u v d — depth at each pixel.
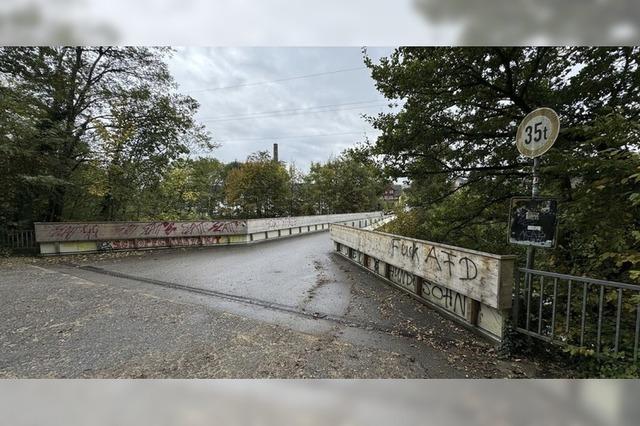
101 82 11.55
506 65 4.78
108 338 3.47
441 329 3.87
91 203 11.83
